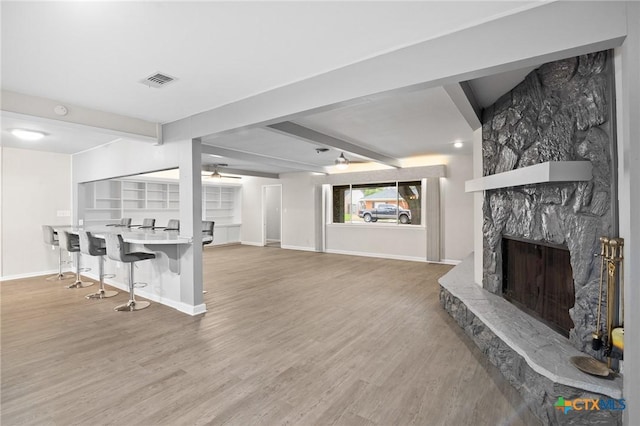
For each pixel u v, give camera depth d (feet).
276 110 9.53
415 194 24.76
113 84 9.19
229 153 19.17
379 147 19.39
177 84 9.23
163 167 13.51
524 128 8.86
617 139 5.73
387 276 19.01
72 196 20.17
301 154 21.17
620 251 5.58
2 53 7.26
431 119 13.21
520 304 9.44
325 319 11.80
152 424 6.08
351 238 27.73
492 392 7.14
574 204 6.84
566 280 7.52
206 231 17.35
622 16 5.03
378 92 7.55
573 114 6.87
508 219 9.96
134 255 12.71
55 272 19.74
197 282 12.52
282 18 6.00
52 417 6.27
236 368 8.21
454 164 22.68
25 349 9.25
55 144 17.04
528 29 5.75
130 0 5.37
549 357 6.45
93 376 7.79
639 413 5.03
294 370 8.13
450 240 22.99
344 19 6.06
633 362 5.08
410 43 6.99
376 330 10.73
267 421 6.18
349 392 7.16
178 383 7.50
